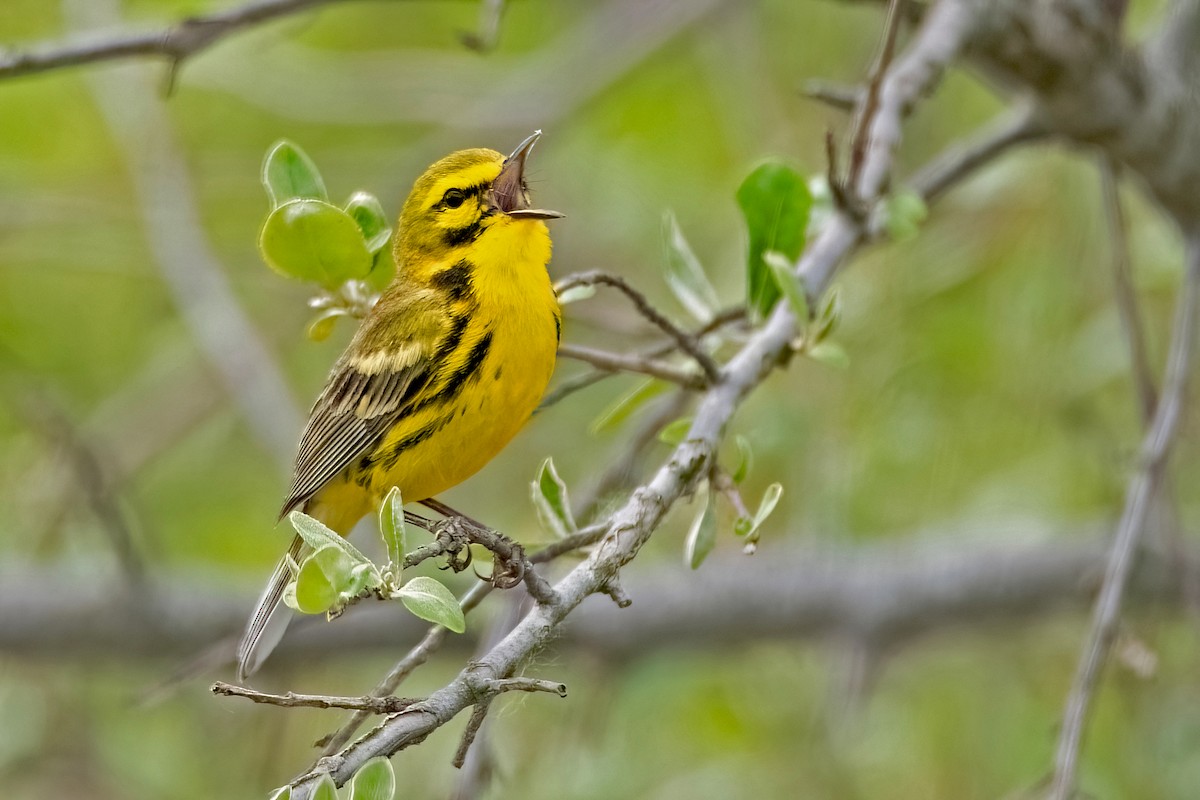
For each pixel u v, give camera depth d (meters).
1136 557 9.06
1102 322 12.31
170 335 15.95
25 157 15.88
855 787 12.72
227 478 15.80
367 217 8.18
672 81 16.19
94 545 14.36
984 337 12.52
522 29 17.23
